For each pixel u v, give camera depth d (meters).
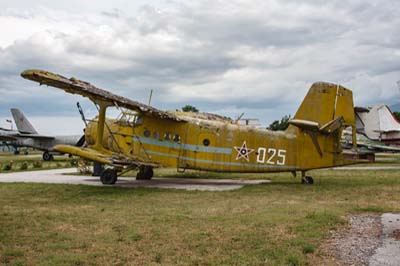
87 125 19.20
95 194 13.44
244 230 7.74
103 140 18.20
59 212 9.79
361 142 34.56
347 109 15.82
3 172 24.80
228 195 13.13
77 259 5.89
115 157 16.19
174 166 17.20
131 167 17.03
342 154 15.79
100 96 15.33
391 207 10.49
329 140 15.78
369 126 42.56
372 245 6.80
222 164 16.70
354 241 7.05
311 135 15.91
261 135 16.42
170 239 7.10
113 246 6.65
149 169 19.55
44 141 43.97
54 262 5.77
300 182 17.62
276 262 5.80
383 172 22.78
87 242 6.89
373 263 5.82
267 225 8.14
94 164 21.05
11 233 7.55
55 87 14.80
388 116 42.28
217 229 7.84
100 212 9.79
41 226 8.17
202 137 16.95
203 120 17.27
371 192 13.66
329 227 8.08
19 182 17.64
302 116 16.09
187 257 6.05
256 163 16.41
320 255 6.20
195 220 8.70
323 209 10.02
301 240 6.95
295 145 16.09
